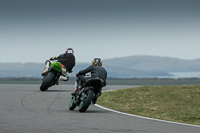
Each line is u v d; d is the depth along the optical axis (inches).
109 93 2301.9
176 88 2518.5
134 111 1722.4
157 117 1560.0
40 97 2016.5
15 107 1544.0
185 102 1978.3
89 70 1520.7
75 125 1103.6
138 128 1087.6
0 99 1852.9
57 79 2438.5
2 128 1016.2
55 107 1609.3
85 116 1333.7
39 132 971.3
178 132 1040.2
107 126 1104.8
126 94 2257.6
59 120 1203.2
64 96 2118.6
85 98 1486.2
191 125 1206.9
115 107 1822.1
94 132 992.9
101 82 1482.5
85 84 1473.9
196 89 2447.1
